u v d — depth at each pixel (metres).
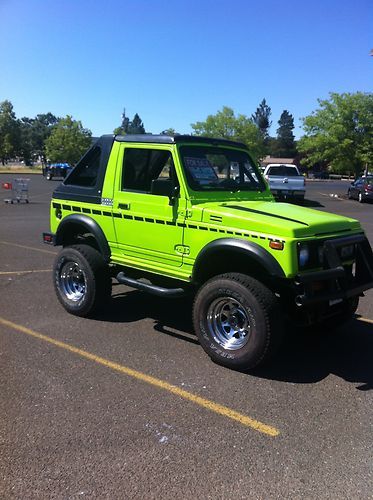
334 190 40.16
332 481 3.00
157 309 6.41
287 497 2.85
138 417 3.69
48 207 20.95
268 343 4.31
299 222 4.43
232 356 4.50
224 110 67.44
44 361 4.66
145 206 5.27
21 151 107.62
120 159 5.61
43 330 5.51
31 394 3.99
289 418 3.75
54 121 169.25
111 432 3.47
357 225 5.15
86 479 2.96
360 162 42.81
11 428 3.48
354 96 41.72
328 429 3.60
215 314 4.65
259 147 69.06
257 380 4.39
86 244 6.35
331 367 4.74
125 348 5.05
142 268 5.38
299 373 4.58
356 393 4.20
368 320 6.29
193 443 3.37
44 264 9.10
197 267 4.77
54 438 3.38
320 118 42.94
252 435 3.49
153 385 4.22
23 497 2.80
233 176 5.67
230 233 4.54
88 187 6.00
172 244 5.06
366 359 4.97
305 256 4.28
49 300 6.70
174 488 2.90
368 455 3.29
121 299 6.83
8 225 14.72
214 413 3.78
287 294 4.63
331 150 42.41
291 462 3.19
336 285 4.49
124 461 3.14
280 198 23.80
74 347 5.03
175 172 5.02
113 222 5.64
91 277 5.79
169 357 4.84
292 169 24.47
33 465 3.08
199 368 4.60
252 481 2.98
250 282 4.38
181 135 5.19
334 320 5.49
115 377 4.36
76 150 77.69
